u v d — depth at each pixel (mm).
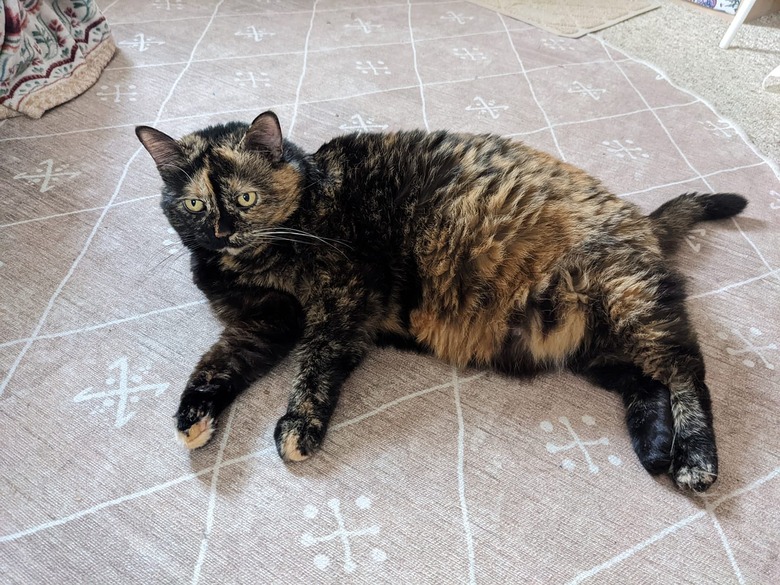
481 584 988
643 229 1297
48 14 2158
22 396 1256
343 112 2137
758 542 1037
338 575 997
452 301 1291
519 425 1222
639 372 1236
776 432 1199
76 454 1161
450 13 2814
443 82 2312
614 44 2619
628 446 1188
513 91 2268
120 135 2008
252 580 991
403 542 1040
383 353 1382
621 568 1007
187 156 1267
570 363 1294
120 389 1277
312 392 1219
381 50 2510
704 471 1081
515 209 1258
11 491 1103
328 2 2887
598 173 1880
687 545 1034
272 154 1285
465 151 1362
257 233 1267
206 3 2838
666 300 1198
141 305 1464
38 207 1721
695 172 1891
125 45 2490
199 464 1152
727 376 1298
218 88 2250
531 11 2848
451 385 1304
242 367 1286
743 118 2176
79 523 1062
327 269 1295
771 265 1567
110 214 1713
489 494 1108
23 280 1508
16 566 1003
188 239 1347
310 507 1089
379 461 1161
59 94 2123
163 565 1008
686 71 2463
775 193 1805
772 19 2906
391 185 1338
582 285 1206
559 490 1114
